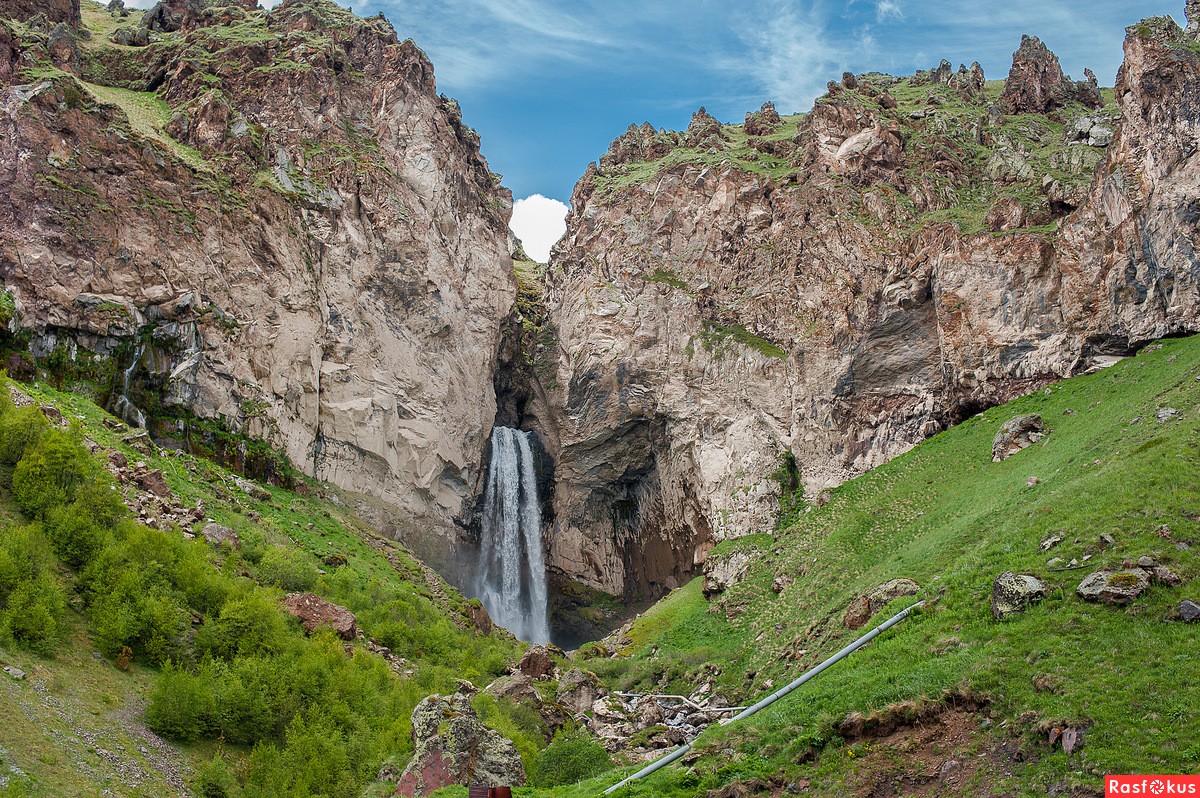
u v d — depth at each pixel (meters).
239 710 33.69
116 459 47.53
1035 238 68.56
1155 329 61.47
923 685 30.86
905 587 44.84
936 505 58.91
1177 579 32.50
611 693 55.25
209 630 37.06
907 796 27.27
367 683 39.09
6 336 53.84
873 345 73.38
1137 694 27.33
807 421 74.88
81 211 60.50
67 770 26.67
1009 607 35.06
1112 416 53.75
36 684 29.91
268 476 63.94
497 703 43.19
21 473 38.78
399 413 76.69
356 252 76.50
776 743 31.44
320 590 49.22
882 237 76.12
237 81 79.25
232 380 64.12
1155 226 61.72
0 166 58.88
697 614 66.62
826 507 68.25
